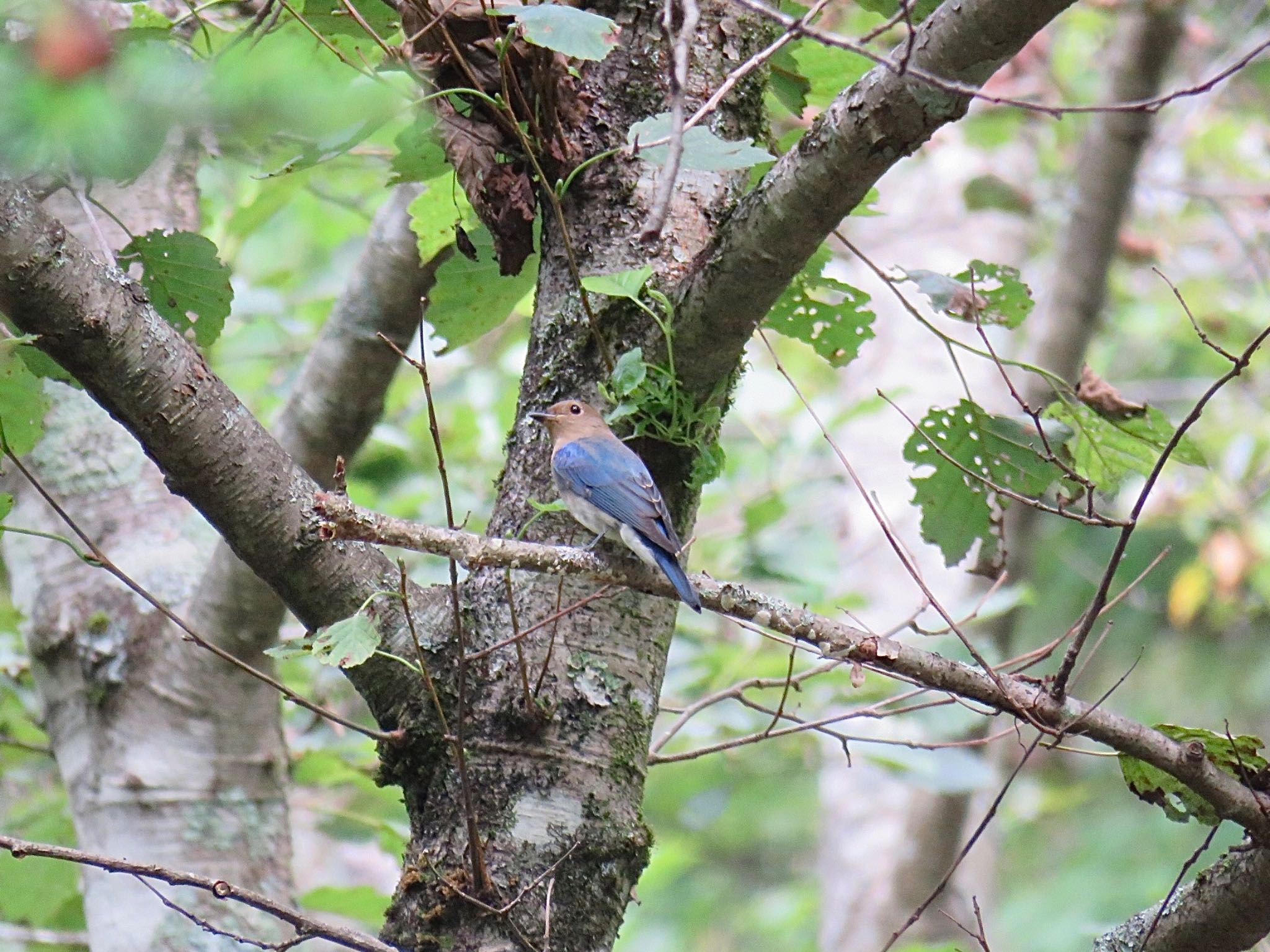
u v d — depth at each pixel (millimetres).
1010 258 19062
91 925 11125
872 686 13359
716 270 7504
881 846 17828
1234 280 22422
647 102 8227
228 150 7273
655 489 7516
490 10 7414
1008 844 24266
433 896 7258
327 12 8320
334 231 19750
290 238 20328
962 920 18078
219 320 9172
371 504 14875
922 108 6867
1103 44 20750
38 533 7180
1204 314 21453
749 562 13875
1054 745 7371
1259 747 7660
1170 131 21688
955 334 17594
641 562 7242
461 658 6805
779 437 16359
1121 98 17016
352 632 6684
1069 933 22047
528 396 8180
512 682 7516
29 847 6105
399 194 10883
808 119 13680
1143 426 9461
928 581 16359
